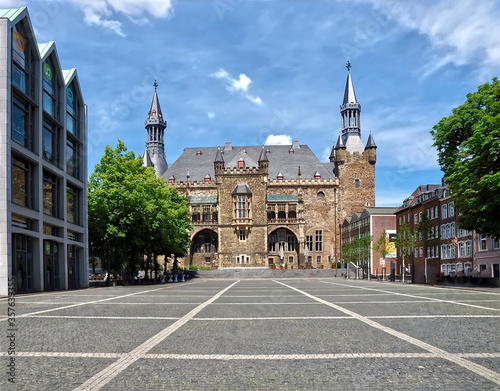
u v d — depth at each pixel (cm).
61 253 3841
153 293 3025
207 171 11662
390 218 9000
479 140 3419
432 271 6881
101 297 2575
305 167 11594
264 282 5578
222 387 670
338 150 11319
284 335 1102
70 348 946
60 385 676
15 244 3066
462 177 3666
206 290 3456
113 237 4712
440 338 1038
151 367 782
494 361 812
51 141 3731
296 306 1875
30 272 3294
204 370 762
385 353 881
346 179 11238
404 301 2084
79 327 1252
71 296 2692
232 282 5825
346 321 1349
